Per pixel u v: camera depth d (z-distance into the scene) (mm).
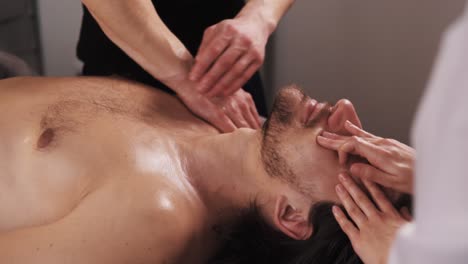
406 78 2340
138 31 1270
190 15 1654
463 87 403
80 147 1167
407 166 1010
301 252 1169
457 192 410
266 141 1159
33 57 2303
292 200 1140
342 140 1097
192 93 1311
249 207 1186
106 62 1679
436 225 420
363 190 1040
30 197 1165
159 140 1207
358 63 2418
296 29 2484
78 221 1052
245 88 1630
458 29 406
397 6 2289
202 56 1277
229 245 1216
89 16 1659
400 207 1027
